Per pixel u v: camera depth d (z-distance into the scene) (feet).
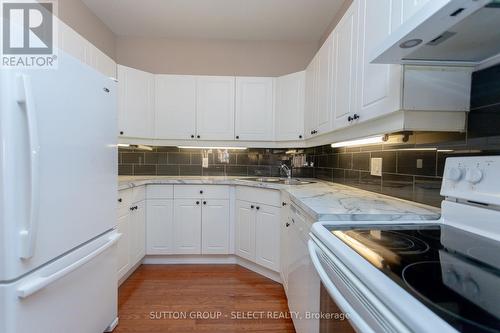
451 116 3.42
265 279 7.66
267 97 9.27
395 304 1.61
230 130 9.34
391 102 3.43
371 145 5.76
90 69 4.25
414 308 1.52
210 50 10.04
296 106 8.68
